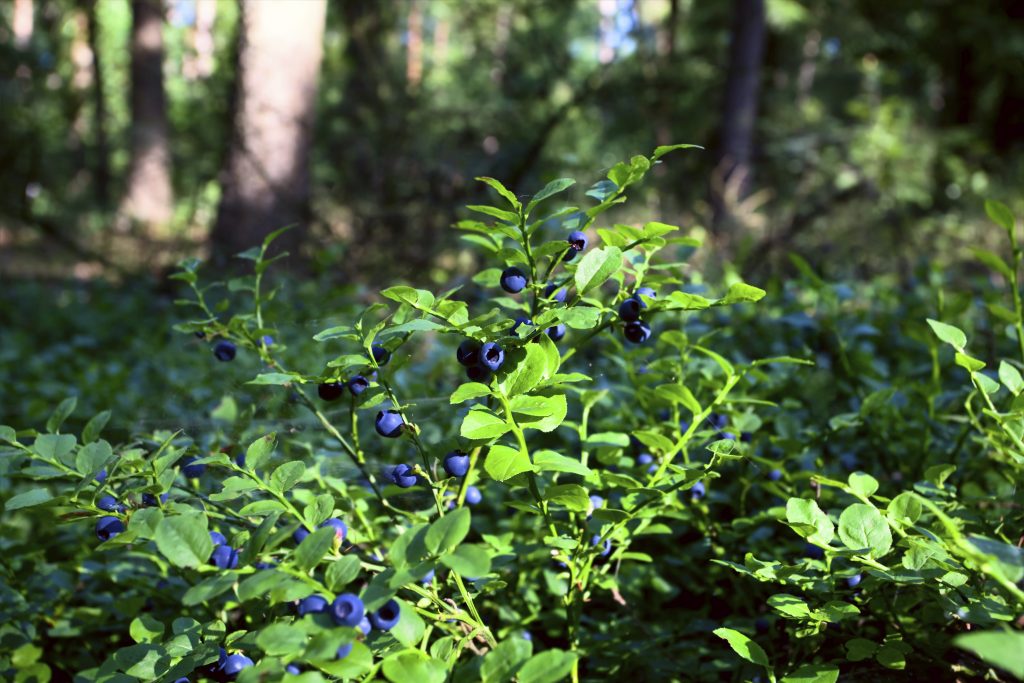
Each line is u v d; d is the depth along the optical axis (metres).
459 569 0.23
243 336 0.38
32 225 1.95
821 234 1.60
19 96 2.33
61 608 0.41
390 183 1.58
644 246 0.33
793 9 3.77
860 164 2.42
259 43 1.84
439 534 0.23
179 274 0.39
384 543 0.37
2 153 2.19
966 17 3.38
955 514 0.32
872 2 3.76
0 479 0.53
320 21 1.90
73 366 0.90
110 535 0.29
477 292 0.71
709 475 0.32
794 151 2.61
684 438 0.33
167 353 0.83
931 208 2.35
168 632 0.37
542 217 0.30
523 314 0.34
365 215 1.44
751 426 0.38
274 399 0.48
